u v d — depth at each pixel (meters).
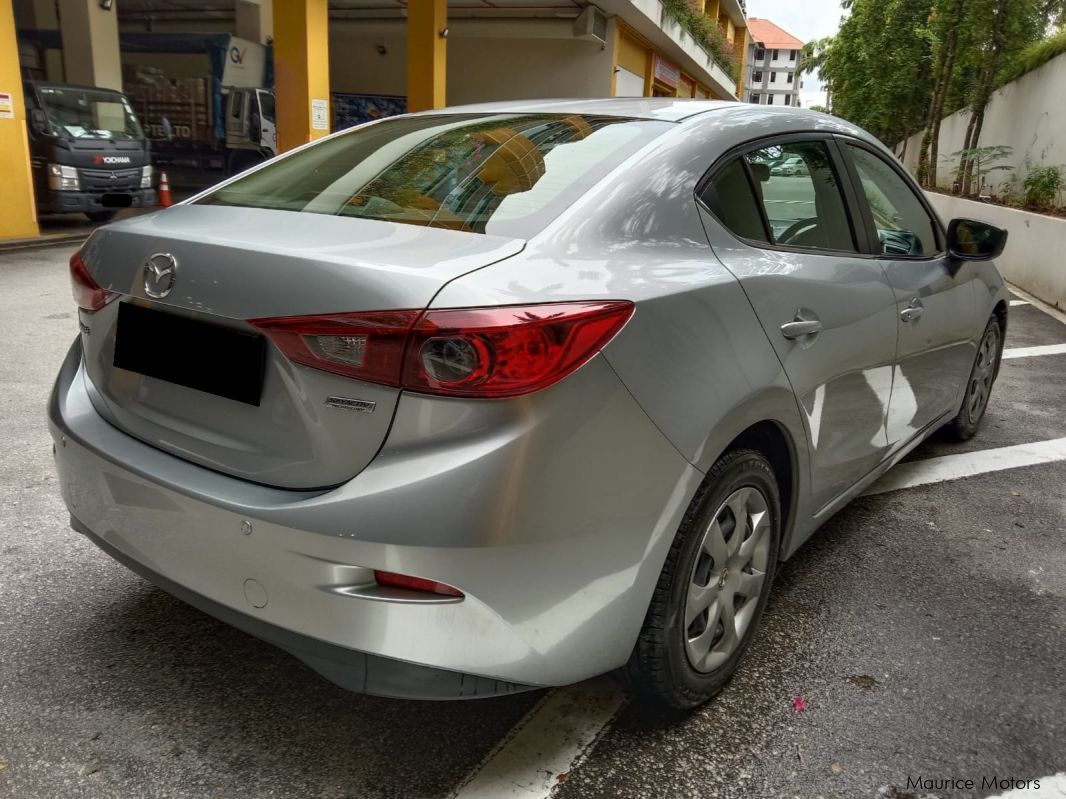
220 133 18.42
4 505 3.30
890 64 23.92
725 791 2.02
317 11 12.59
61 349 5.66
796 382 2.34
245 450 1.85
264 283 1.76
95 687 2.28
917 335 3.23
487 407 1.62
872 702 2.38
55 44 16.98
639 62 20.27
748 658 2.56
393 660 1.70
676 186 2.19
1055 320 9.08
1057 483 4.14
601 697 2.35
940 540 3.47
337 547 1.65
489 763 2.07
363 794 1.95
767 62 146.88
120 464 1.99
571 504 1.72
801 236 2.63
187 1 19.73
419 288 1.64
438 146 2.45
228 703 2.25
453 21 17.75
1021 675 2.54
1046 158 14.14
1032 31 15.64
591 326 1.72
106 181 12.30
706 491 2.04
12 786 1.92
